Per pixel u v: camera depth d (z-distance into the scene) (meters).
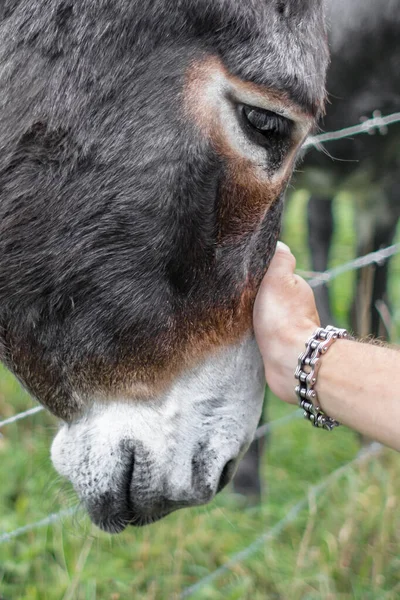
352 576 1.26
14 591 1.17
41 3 0.83
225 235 0.87
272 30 0.83
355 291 1.76
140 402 0.89
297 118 0.86
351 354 0.85
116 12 0.82
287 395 0.90
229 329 0.90
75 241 0.86
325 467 1.52
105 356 0.88
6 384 1.55
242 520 1.36
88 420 0.90
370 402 0.83
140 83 0.83
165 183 0.84
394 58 1.45
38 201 0.85
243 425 0.92
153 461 0.89
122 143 0.84
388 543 1.30
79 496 0.92
